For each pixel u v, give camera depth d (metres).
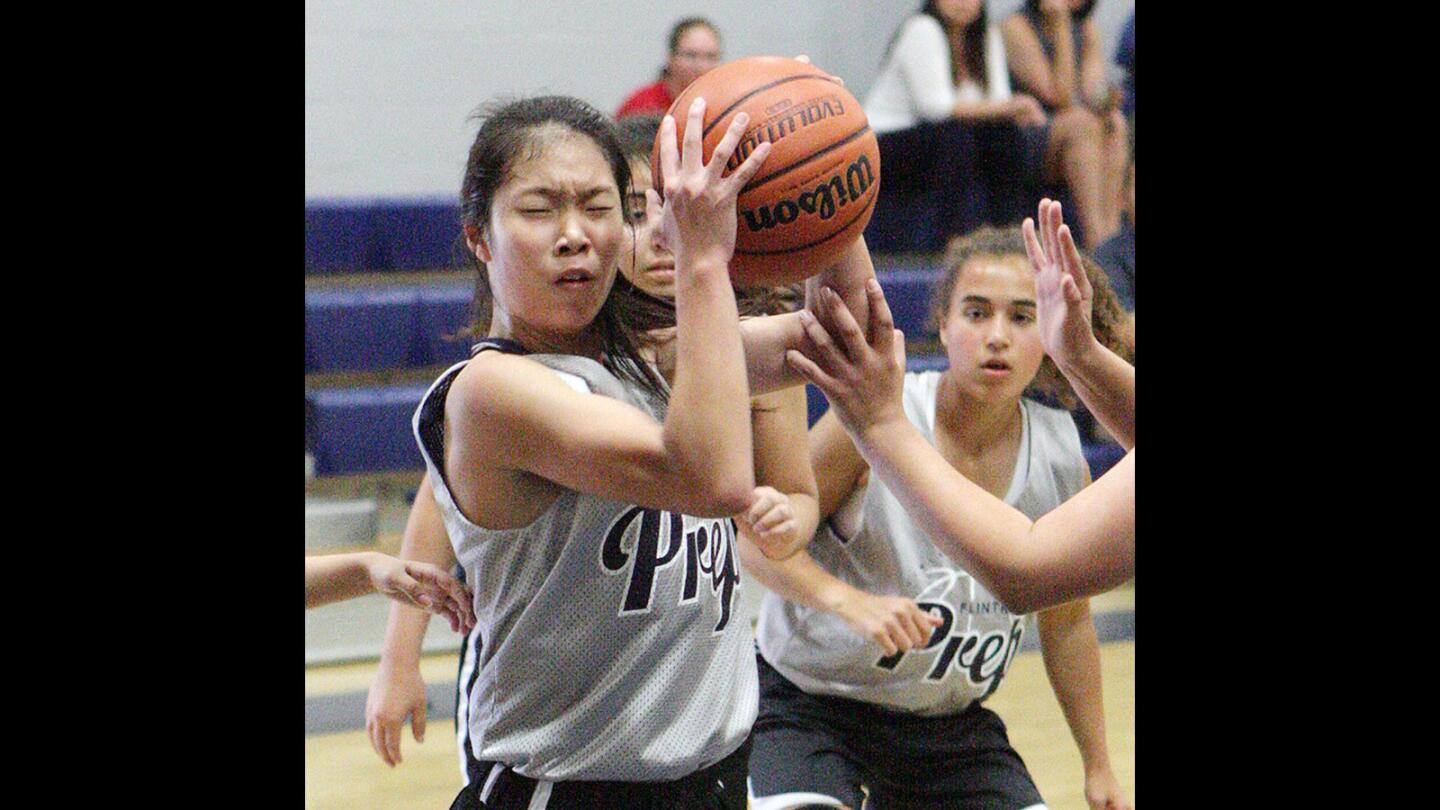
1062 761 6.07
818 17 11.83
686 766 2.77
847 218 2.60
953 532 2.64
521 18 11.20
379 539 8.98
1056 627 3.95
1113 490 2.61
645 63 11.48
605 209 2.63
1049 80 10.25
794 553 3.44
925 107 10.12
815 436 3.83
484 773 2.84
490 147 2.65
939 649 3.80
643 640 2.73
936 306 4.09
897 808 3.96
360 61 10.93
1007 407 3.93
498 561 2.71
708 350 2.33
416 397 9.37
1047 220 2.97
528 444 2.49
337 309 9.66
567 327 2.68
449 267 10.22
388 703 3.49
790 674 3.92
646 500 2.41
